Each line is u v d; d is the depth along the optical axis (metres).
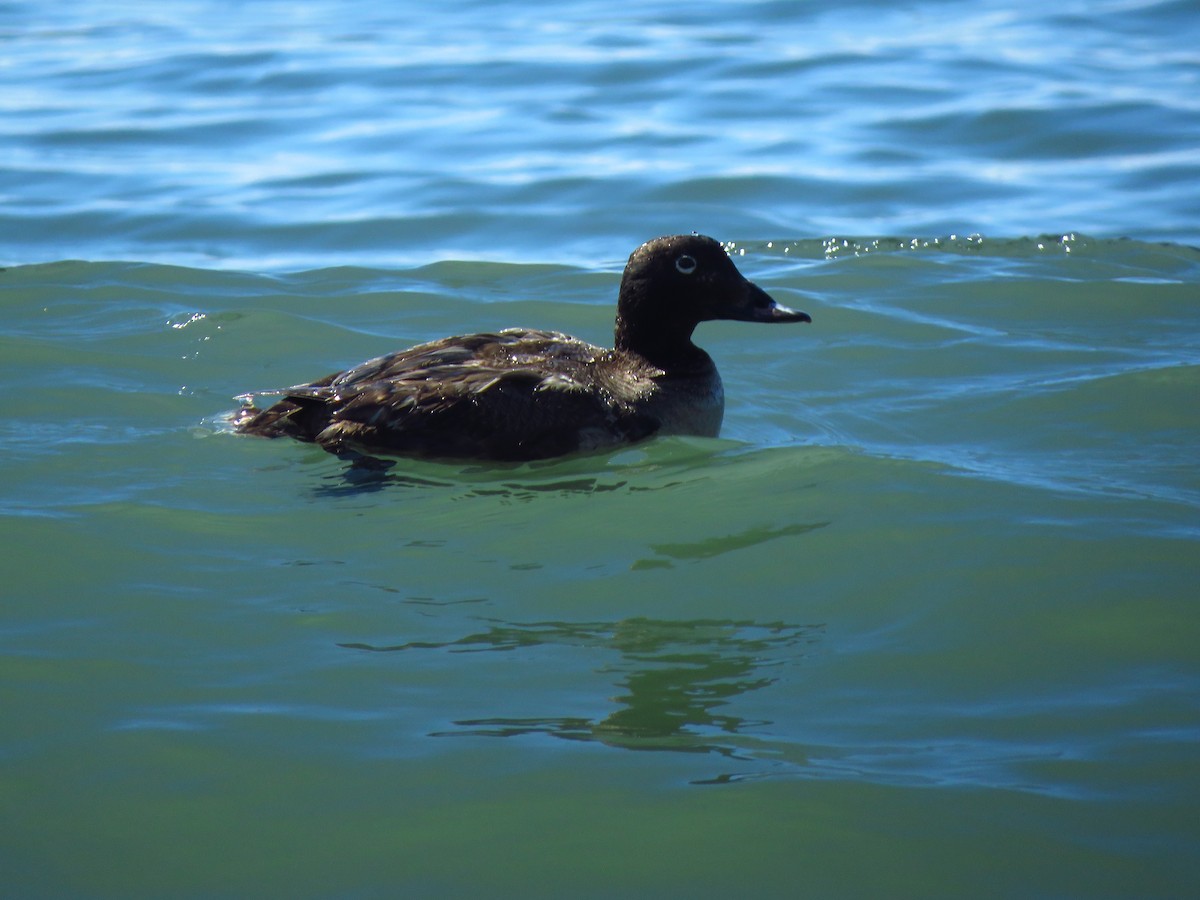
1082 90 20.03
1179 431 10.40
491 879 5.73
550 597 8.02
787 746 6.55
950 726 6.70
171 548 8.61
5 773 6.38
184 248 15.31
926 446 10.34
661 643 7.50
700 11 25.23
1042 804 6.08
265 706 6.91
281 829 6.04
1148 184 16.89
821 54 22.08
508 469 9.88
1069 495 9.23
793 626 7.68
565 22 24.58
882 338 12.66
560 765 6.41
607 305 13.48
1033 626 7.61
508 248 15.42
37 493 9.35
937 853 5.81
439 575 8.30
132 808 6.16
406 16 25.41
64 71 21.88
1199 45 22.19
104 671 7.23
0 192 16.89
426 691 7.04
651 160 17.80
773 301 10.64
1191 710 6.75
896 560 8.38
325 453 10.06
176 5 27.06
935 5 25.41
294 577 8.27
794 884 5.67
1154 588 7.95
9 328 12.61
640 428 10.24
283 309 13.32
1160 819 5.97
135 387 11.34
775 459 10.01
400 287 13.95
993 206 16.33
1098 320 13.01
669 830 5.98
